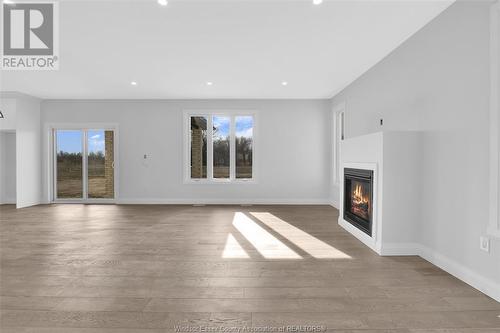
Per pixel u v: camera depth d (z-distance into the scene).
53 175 7.29
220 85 5.86
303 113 7.14
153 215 5.63
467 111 2.59
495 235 2.23
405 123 3.68
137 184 7.20
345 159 4.52
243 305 2.11
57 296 2.24
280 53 4.12
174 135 7.18
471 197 2.54
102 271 2.76
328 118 7.12
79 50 4.01
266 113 7.14
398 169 3.28
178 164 7.18
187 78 5.36
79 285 2.44
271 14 3.06
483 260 2.39
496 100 2.25
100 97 6.95
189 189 7.18
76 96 6.84
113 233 4.22
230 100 7.15
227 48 3.95
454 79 2.76
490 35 2.30
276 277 2.62
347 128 5.90
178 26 3.32
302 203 7.14
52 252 3.33
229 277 2.62
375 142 3.45
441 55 2.96
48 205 6.88
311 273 2.72
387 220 3.28
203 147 7.31
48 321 1.89
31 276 2.63
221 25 3.30
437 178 2.99
